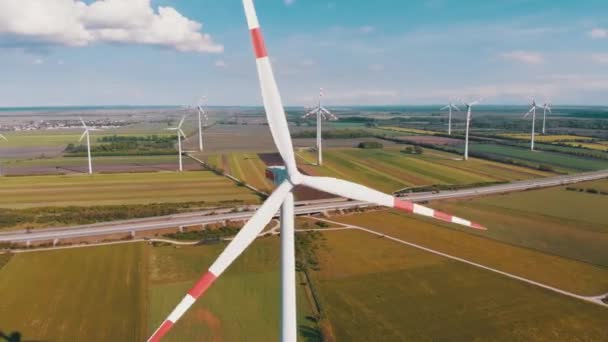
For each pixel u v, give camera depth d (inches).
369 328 1726.1
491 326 1755.7
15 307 1841.8
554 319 1808.6
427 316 1823.3
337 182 1061.8
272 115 1000.2
